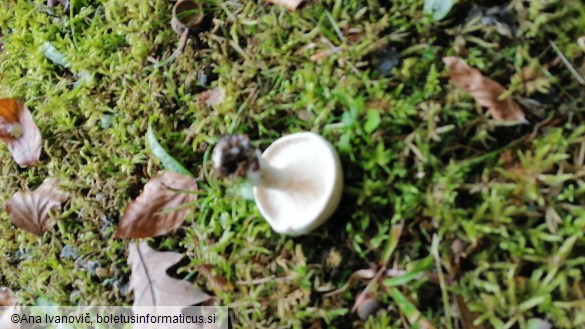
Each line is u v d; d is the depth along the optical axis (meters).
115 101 0.47
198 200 0.42
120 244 0.45
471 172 0.38
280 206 0.39
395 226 0.38
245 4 0.44
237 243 0.41
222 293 0.41
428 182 0.38
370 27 0.40
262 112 0.42
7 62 0.53
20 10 0.53
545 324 0.35
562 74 0.38
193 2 0.44
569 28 0.37
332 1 0.41
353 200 0.39
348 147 0.39
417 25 0.39
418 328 0.37
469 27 0.39
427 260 0.37
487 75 0.38
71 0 0.50
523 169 0.36
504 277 0.36
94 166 0.46
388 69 0.40
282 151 0.39
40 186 0.48
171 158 0.43
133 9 0.46
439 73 0.39
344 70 0.40
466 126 0.38
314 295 0.39
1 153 0.51
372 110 0.38
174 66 0.45
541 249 0.36
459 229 0.37
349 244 0.39
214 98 0.43
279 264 0.40
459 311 0.36
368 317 0.38
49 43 0.50
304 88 0.41
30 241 0.49
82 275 0.46
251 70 0.42
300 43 0.42
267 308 0.40
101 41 0.48
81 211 0.47
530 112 0.37
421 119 0.38
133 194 0.45
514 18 0.38
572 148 0.36
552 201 0.36
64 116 0.48
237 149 0.36
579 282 0.35
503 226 0.36
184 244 0.43
